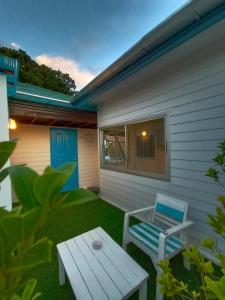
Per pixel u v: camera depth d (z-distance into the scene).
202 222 2.55
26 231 0.26
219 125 2.32
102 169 5.16
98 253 1.92
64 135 6.13
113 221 3.78
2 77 2.48
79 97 4.40
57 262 2.45
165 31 2.12
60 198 0.30
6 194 2.31
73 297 1.93
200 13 1.85
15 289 0.31
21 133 5.36
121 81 3.41
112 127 4.59
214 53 2.32
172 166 2.98
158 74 3.15
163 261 0.88
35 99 4.16
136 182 3.88
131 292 1.49
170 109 2.96
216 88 2.33
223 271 0.55
